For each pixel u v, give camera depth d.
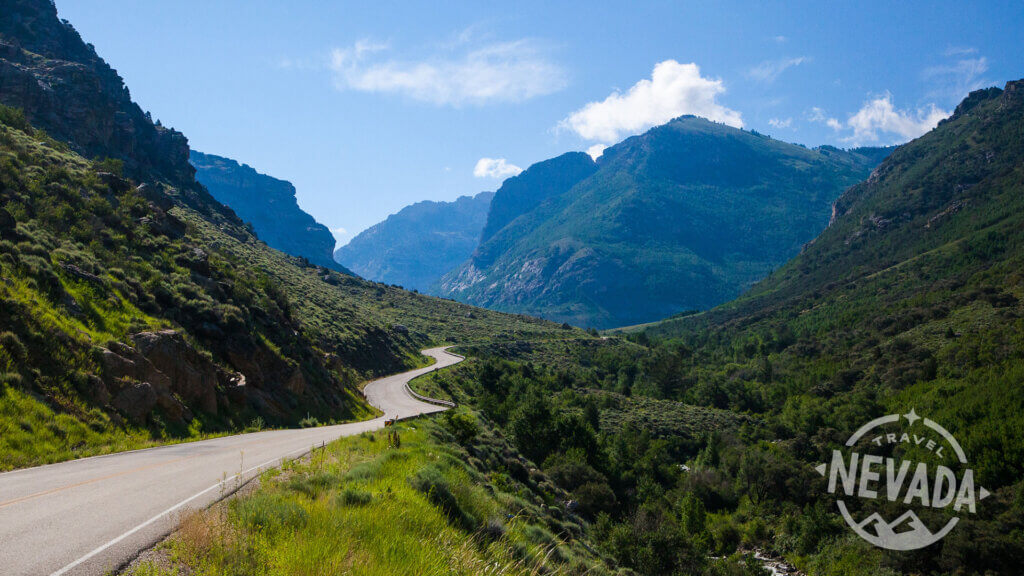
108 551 6.55
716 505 67.75
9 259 22.06
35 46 116.75
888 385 102.19
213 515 7.70
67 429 15.68
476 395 73.62
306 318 68.12
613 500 50.22
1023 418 62.84
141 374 21.50
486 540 10.53
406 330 106.44
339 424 34.19
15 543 6.70
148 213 42.19
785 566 54.09
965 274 165.38
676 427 90.19
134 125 119.44
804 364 140.12
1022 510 50.56
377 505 9.00
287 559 6.20
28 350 17.36
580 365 128.12
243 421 27.28
